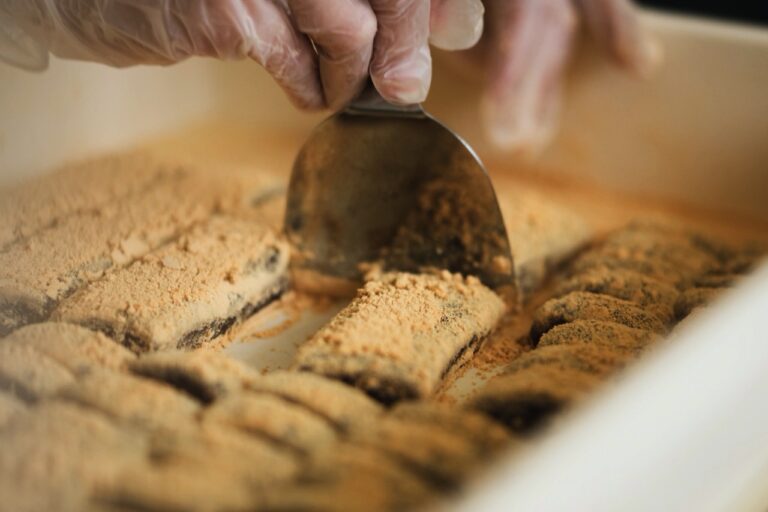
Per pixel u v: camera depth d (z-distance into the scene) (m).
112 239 0.57
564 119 0.68
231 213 0.60
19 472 0.43
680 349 0.44
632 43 0.65
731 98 0.64
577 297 0.54
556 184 0.69
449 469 0.43
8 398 0.46
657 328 0.53
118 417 0.46
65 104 0.67
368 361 0.49
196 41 0.52
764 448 0.46
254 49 0.52
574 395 0.47
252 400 0.46
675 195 0.67
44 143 0.66
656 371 0.43
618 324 0.52
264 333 0.55
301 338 0.55
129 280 0.54
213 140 0.72
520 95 0.67
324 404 0.47
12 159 0.65
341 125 0.54
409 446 0.44
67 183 0.61
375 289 0.54
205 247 0.56
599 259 0.58
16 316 0.53
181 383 0.48
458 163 0.54
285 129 0.73
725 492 0.44
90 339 0.50
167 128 0.72
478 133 0.70
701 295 0.54
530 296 0.58
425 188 0.55
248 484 0.43
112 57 0.54
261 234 0.57
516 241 0.59
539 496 0.40
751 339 0.45
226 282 0.54
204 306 0.53
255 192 0.62
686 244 0.60
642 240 0.60
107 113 0.69
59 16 0.53
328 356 0.50
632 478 0.41
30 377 0.47
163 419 0.46
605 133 0.68
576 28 0.66
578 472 0.40
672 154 0.66
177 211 0.59
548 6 0.66
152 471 0.43
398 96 0.52
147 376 0.48
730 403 0.44
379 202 0.56
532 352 0.51
